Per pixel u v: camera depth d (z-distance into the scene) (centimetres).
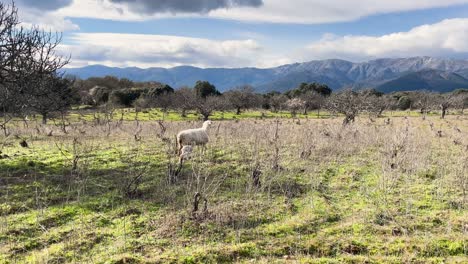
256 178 1088
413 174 1207
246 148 1650
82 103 7300
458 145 1839
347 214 891
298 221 837
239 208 917
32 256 680
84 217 859
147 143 1830
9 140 2009
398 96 9688
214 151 1555
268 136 1841
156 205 941
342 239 749
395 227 801
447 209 909
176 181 1121
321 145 1619
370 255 693
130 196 995
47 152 1559
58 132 2562
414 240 736
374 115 5209
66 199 969
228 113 7794
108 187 1055
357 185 1120
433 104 6344
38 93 1378
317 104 8400
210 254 686
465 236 741
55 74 1472
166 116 6350
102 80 11600
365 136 1886
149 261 659
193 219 834
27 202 932
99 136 2209
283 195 1025
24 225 805
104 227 816
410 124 3447
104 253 695
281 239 756
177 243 744
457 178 1130
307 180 1165
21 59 1306
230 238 767
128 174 1173
